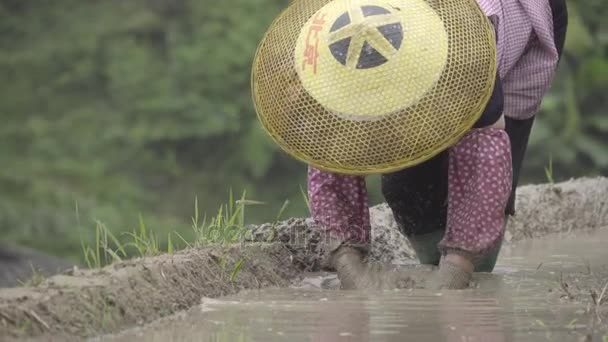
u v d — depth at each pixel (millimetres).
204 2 38312
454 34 8711
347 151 8703
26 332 6855
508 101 9891
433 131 8633
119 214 32844
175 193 35438
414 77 8586
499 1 9688
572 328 7426
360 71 8594
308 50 8742
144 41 39344
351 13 8711
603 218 14914
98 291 7508
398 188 10039
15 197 33250
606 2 25969
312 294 8930
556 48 10125
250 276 9430
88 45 39750
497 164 9039
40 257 22297
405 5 8750
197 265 8859
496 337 7160
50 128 37562
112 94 38375
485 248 9047
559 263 10898
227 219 10391
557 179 25625
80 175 35469
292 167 34906
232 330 7418
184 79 36875
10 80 39719
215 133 35469
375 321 7676
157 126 36312
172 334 7293
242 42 36750
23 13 41844
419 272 9461
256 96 8984
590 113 26062
